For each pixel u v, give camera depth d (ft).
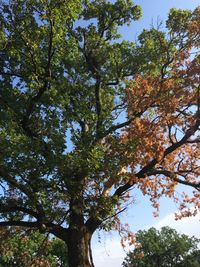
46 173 46.21
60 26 52.26
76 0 50.49
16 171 46.16
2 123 50.31
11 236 63.93
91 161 46.34
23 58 54.80
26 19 51.06
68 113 55.16
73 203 49.24
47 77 54.24
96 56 63.87
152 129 52.03
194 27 55.42
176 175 56.54
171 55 60.23
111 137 53.06
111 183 49.34
